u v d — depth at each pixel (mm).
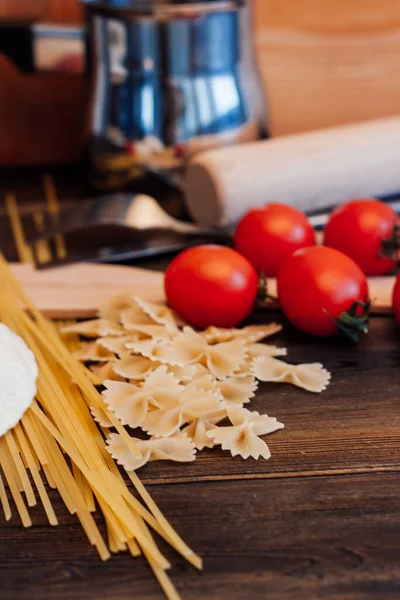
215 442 476
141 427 486
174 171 656
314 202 642
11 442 475
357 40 735
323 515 450
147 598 421
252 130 671
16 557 435
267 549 437
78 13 723
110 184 672
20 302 562
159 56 631
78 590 423
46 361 522
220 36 635
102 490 448
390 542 440
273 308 572
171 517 449
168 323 537
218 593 422
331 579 426
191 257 544
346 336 548
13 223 656
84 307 562
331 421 494
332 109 748
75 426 479
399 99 750
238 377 513
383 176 648
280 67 736
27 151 746
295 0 722
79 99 734
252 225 582
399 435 487
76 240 634
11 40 662
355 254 580
